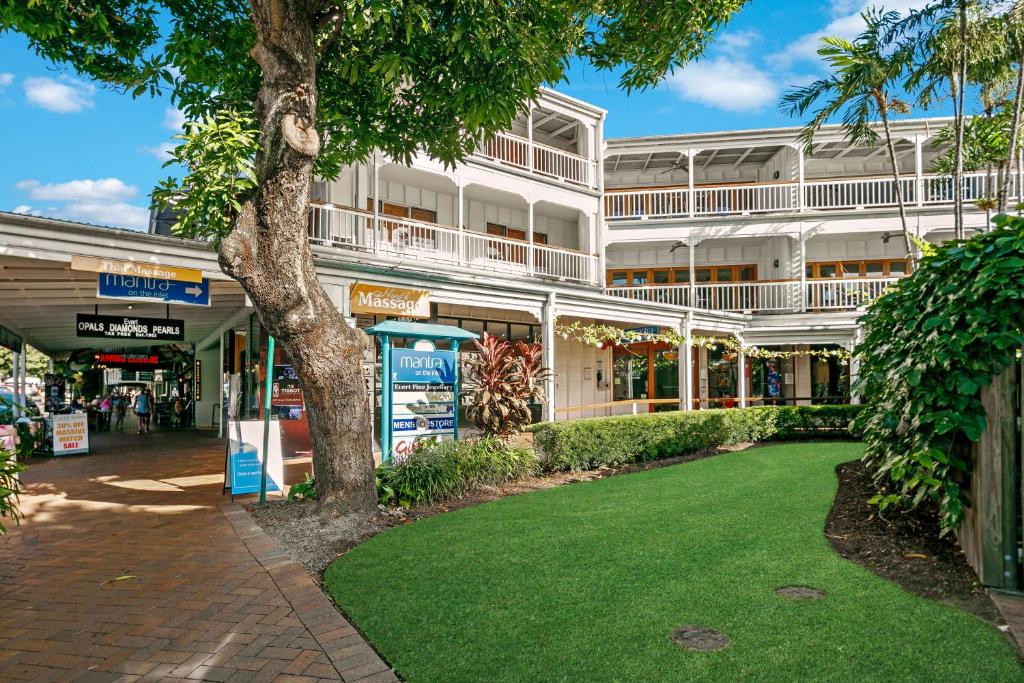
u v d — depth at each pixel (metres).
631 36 8.45
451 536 5.66
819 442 13.05
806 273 20.69
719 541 5.24
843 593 4.02
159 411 23.81
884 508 5.32
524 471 8.80
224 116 6.38
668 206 20.36
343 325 6.58
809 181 20.19
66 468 10.98
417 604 4.09
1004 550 4.05
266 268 6.02
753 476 8.41
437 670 3.22
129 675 3.38
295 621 4.00
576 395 18.78
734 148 19.72
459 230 14.95
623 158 20.73
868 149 20.17
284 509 7.06
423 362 8.98
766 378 20.86
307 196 6.19
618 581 4.36
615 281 21.72
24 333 17.30
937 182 16.56
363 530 6.09
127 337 11.65
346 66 7.14
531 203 16.88
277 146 5.98
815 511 6.16
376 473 7.45
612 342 18.16
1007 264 4.09
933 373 4.52
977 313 4.17
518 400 9.07
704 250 21.62
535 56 6.65
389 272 10.81
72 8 6.48
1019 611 3.71
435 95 7.64
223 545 5.82
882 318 5.98
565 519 6.22
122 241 8.45
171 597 4.52
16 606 4.44
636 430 10.40
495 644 3.47
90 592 4.68
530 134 17.00
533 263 16.47
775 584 4.21
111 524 6.77
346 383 6.46
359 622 3.87
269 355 7.70
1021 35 11.38
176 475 10.10
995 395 4.15
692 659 3.21
